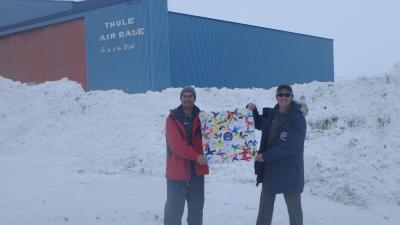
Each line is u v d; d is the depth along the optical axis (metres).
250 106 5.59
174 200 5.36
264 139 5.23
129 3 27.20
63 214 7.21
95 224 6.63
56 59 31.39
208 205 7.57
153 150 11.52
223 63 29.19
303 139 5.04
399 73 12.44
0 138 15.34
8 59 34.94
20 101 17.61
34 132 15.25
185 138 5.32
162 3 26.14
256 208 7.38
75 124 15.07
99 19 28.67
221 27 29.22
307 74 36.53
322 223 6.56
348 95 12.66
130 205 7.69
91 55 29.16
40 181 9.95
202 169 5.45
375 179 8.01
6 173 11.00
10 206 7.80
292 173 5.05
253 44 31.31
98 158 11.78
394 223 6.56
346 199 7.67
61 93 17.88
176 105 14.97
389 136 9.54
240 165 9.96
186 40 27.31
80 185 9.41
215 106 15.26
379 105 11.40
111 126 14.29
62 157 13.27
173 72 26.59
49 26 31.80
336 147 9.71
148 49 26.45
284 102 5.08
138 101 15.67
